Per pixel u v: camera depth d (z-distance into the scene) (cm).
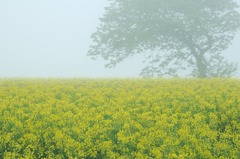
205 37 4484
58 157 1209
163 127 1353
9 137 1282
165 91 2017
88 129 1334
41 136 1322
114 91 2036
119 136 1280
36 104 1669
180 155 1123
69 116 1477
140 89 2053
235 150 1208
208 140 1250
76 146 1239
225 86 2153
